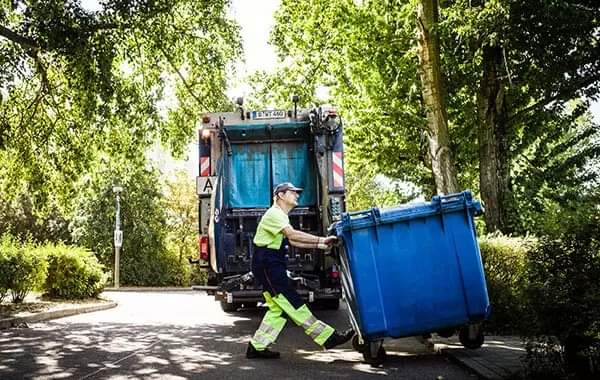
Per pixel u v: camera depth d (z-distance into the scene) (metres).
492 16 12.48
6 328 11.01
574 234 5.57
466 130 18.56
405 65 17.52
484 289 7.12
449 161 13.82
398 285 7.01
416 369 6.95
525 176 17.94
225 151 11.56
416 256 7.07
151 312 14.52
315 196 11.70
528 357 5.92
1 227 31.28
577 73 14.05
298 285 10.02
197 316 13.39
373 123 20.12
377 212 7.07
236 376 6.62
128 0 11.67
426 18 14.04
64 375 6.69
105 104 12.66
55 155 16.39
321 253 10.32
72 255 16.55
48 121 16.00
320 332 7.54
